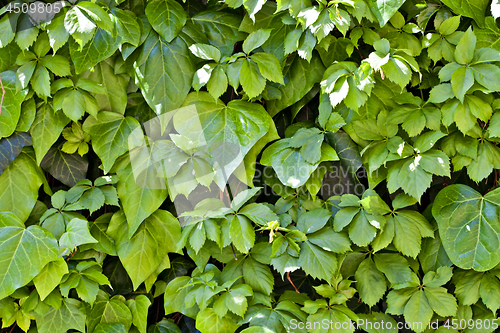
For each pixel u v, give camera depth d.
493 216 1.38
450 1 1.38
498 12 1.37
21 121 1.40
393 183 1.38
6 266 1.38
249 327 1.38
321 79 1.41
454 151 1.39
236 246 1.38
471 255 1.38
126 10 1.41
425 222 1.39
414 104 1.39
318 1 1.36
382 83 1.40
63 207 1.41
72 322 1.41
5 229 1.39
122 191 1.41
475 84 1.37
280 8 1.37
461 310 1.41
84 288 1.40
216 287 1.39
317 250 1.39
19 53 1.41
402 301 1.40
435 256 1.41
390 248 1.41
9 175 1.41
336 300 1.39
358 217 1.39
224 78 1.38
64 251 1.39
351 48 1.40
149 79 1.40
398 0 1.36
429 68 1.41
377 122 1.39
